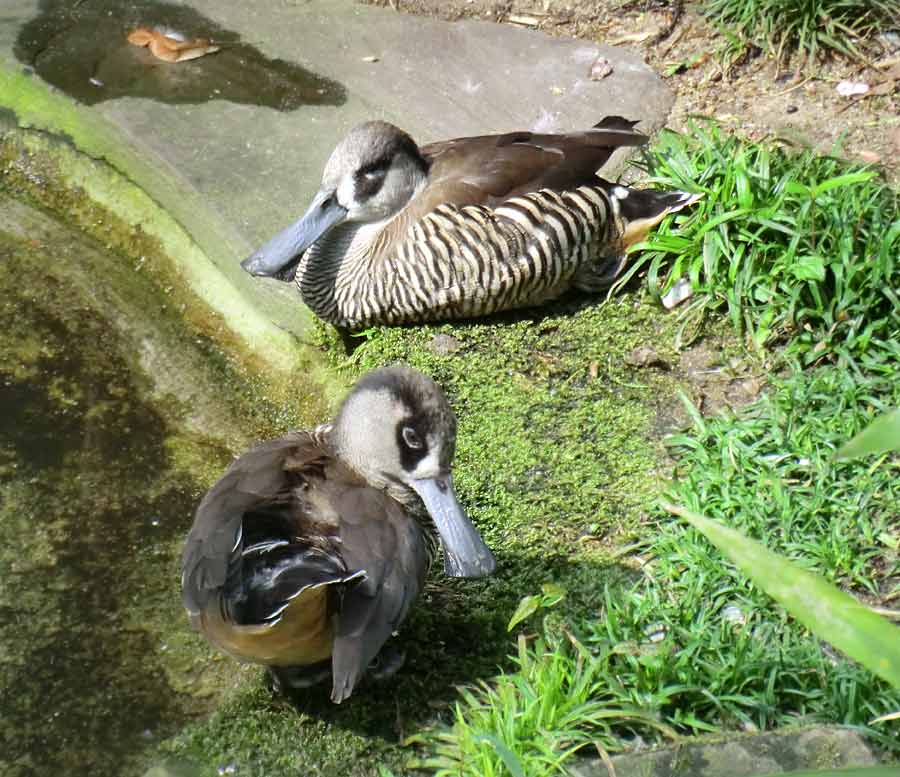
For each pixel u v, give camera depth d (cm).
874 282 152
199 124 176
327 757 130
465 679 134
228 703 134
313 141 175
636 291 161
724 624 134
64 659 139
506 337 158
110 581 144
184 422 157
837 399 148
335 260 160
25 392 159
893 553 139
